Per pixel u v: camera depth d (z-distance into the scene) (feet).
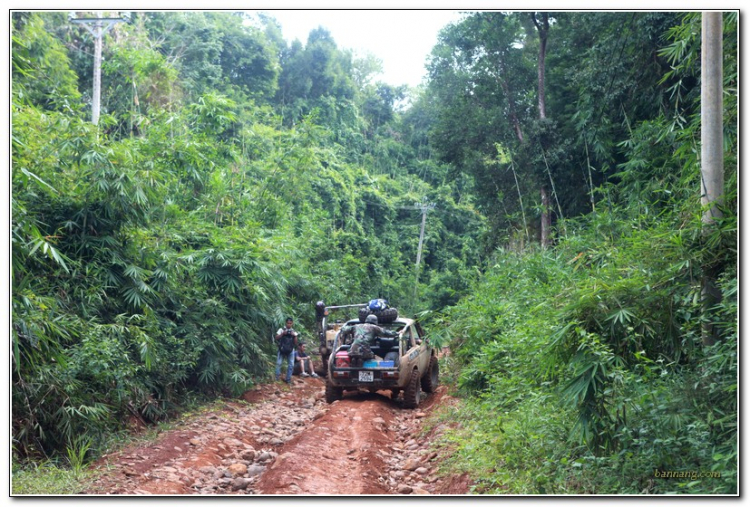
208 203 54.34
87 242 33.55
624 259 24.54
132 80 71.41
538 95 75.51
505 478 20.12
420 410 37.11
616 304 20.51
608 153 55.11
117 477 22.58
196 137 53.52
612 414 20.07
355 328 38.11
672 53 33.35
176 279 40.42
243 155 69.82
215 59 159.33
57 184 34.40
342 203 156.87
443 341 40.81
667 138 40.70
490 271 58.65
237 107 137.80
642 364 20.07
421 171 217.97
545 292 35.29
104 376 28.84
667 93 49.96
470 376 34.88
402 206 177.27
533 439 21.89
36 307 26.43
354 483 21.34
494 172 79.05
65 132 34.81
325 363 49.32
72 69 87.71
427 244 172.14
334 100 202.39
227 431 31.73
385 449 27.32
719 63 21.93
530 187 74.33
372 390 38.86
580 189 67.92
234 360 43.73
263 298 47.14
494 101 78.89
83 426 26.81
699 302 20.83
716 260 20.62
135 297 34.50
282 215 65.62
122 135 72.59
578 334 19.97
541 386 25.59
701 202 22.16
